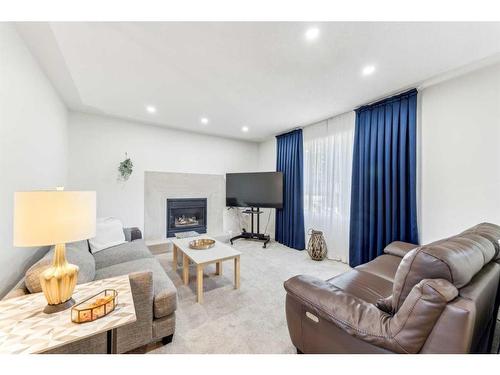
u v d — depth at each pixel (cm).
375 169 277
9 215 142
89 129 332
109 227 263
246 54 181
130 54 182
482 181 197
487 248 109
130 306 108
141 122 374
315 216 372
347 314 103
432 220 229
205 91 253
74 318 95
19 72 155
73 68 204
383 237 268
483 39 158
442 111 223
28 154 172
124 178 363
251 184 438
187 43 167
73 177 320
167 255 348
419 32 152
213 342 153
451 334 77
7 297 115
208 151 457
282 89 246
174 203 416
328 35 157
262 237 443
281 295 221
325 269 294
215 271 281
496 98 190
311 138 381
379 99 271
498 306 125
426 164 234
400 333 87
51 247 207
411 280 93
